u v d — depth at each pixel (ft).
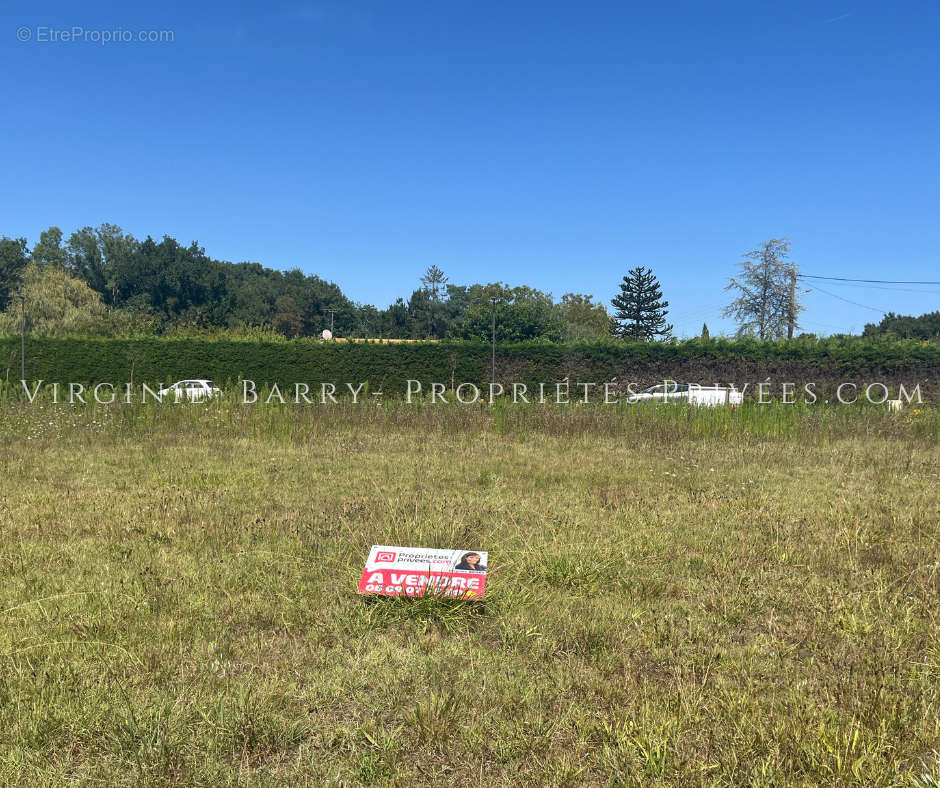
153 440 37.81
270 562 16.03
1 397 51.62
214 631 12.18
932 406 53.31
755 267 153.48
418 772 8.31
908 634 12.09
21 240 260.01
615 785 8.03
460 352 81.71
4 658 10.79
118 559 16.20
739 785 7.98
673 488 25.67
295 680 10.45
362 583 13.61
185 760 8.36
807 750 8.30
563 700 10.03
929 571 15.31
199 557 16.51
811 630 12.56
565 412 46.55
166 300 241.76
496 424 43.80
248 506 22.08
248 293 268.82
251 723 8.96
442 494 24.09
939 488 25.82
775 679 10.64
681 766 8.16
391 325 265.75
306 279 335.26
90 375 81.76
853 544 17.48
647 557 16.84
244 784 7.97
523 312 138.31
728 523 20.31
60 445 35.63
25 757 8.34
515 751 8.68
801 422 42.63
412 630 12.53
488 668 11.00
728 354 77.05
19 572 15.08
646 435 40.96
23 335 82.07
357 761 8.48
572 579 15.01
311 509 21.63
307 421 43.09
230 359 82.12
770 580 15.20
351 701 9.99
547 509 21.62
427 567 13.69
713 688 10.22
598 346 79.77
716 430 41.65
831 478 28.07
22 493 23.67
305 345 82.43
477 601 13.44
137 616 12.63
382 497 23.47
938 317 252.83
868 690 9.86
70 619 12.40
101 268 261.44
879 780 7.86
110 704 9.52
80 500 22.61
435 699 9.76
